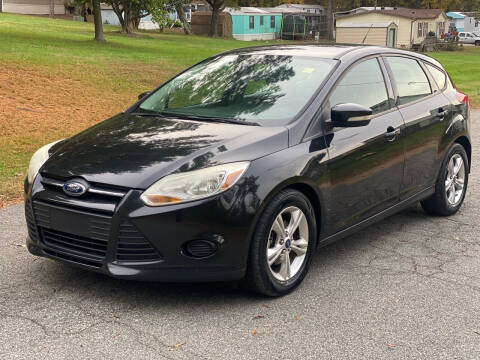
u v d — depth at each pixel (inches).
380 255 200.8
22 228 215.9
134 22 1672.0
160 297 161.9
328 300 164.2
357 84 195.0
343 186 180.4
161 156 155.3
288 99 181.5
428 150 222.5
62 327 144.3
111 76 626.5
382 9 2230.6
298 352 135.9
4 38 840.3
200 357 132.4
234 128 169.9
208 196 147.4
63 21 1665.8
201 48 1155.9
